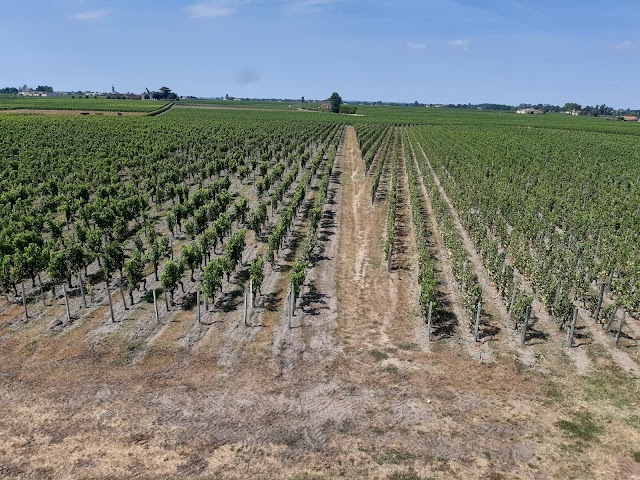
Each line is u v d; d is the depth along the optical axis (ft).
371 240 136.56
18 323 84.74
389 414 62.69
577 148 319.68
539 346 80.59
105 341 79.00
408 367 73.51
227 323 86.07
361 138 373.40
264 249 127.13
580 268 115.44
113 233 134.82
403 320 88.94
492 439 58.49
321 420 61.31
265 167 219.61
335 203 180.04
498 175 217.36
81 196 170.71
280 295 98.43
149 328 83.71
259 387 67.72
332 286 103.71
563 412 63.72
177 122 463.83
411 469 53.52
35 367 71.36
